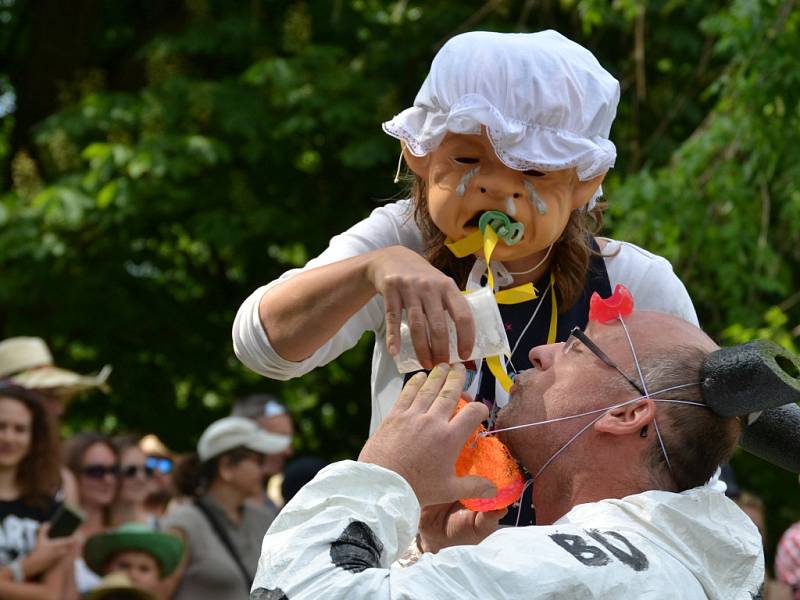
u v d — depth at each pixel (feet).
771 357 14.33
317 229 63.87
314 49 62.23
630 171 55.11
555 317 18.08
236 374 72.13
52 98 73.72
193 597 36.58
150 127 62.75
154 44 65.16
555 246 18.01
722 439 14.87
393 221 18.51
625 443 14.79
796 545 44.01
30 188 65.46
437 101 16.52
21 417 33.86
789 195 49.19
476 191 16.39
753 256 49.67
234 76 67.10
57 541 33.73
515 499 15.39
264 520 39.01
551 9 58.13
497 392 17.48
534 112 16.16
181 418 71.31
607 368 14.94
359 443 71.46
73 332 70.59
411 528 14.12
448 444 14.30
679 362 14.79
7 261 64.85
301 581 13.34
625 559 13.84
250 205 63.00
